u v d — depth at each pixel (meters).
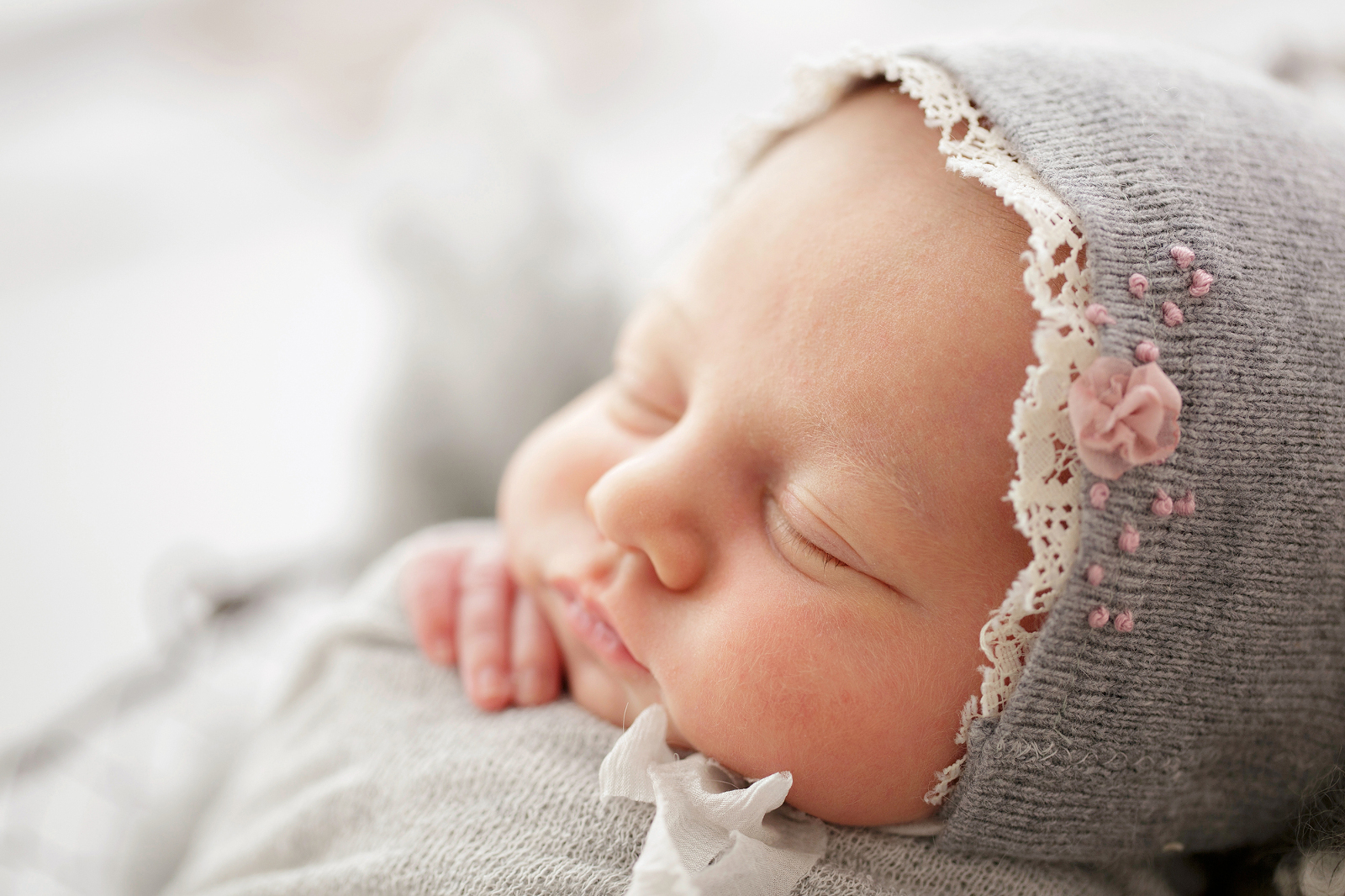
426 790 0.33
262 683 0.48
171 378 0.74
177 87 0.74
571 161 0.54
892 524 0.30
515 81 0.55
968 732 0.30
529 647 0.35
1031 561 0.29
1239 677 0.30
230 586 0.49
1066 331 0.29
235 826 0.37
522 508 0.35
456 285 0.49
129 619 0.62
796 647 0.30
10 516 0.66
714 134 0.70
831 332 0.30
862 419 0.30
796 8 0.70
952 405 0.30
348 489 0.60
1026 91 0.31
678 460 0.31
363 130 0.78
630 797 0.30
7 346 0.73
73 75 0.72
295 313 0.78
